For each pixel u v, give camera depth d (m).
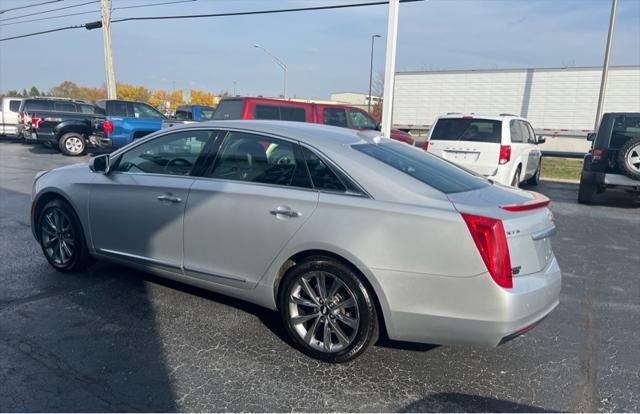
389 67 11.15
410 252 3.33
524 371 3.65
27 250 6.07
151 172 4.59
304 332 3.77
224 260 4.07
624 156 9.82
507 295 3.19
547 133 25.50
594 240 7.68
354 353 3.57
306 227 3.63
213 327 4.16
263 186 3.91
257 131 4.11
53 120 18.22
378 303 3.50
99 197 4.79
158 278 5.21
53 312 4.33
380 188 3.54
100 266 5.53
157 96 90.75
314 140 3.89
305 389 3.31
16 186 10.61
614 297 5.23
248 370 3.52
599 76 23.91
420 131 30.30
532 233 3.44
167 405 3.08
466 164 10.63
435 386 3.41
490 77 26.48
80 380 3.31
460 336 3.30
